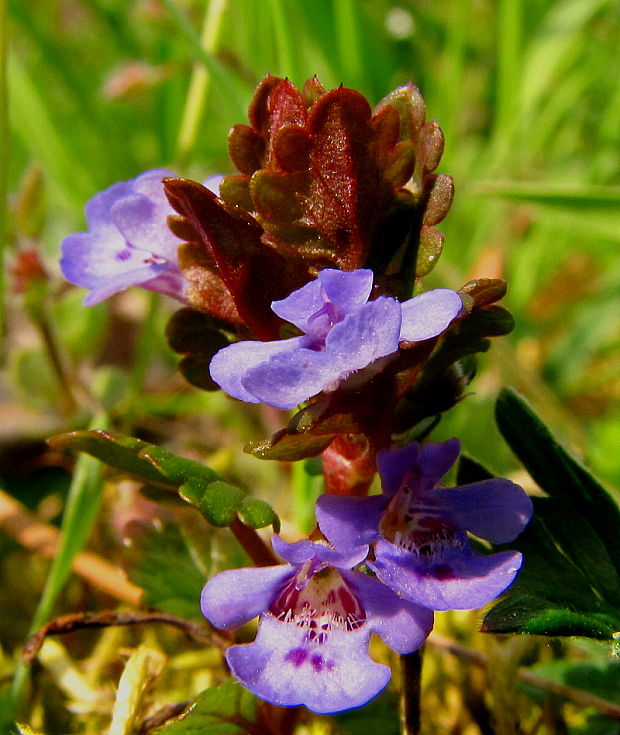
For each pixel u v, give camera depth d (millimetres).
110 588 115
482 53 199
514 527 83
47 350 138
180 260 90
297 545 80
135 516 116
